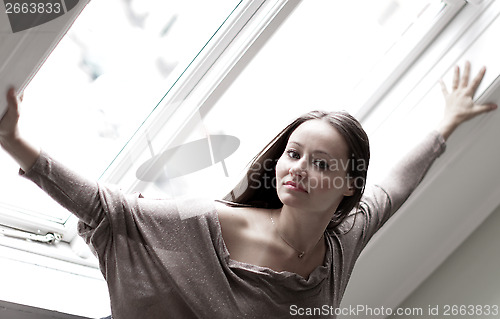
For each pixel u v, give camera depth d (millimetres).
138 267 1464
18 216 1913
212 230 1491
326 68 1968
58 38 1268
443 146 1819
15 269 1875
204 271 1465
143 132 1823
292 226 1496
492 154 1950
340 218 1591
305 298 1517
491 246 2008
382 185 1752
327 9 1872
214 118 1914
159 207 1500
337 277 1580
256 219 1539
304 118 1516
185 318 1488
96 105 1856
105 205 1433
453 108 1835
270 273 1476
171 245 1471
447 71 1895
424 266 2102
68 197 1396
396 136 1902
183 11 1785
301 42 1905
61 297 1875
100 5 1728
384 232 1950
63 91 1816
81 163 1916
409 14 1911
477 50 1863
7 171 1884
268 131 1980
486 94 1833
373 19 1915
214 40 1781
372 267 2027
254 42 1798
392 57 1926
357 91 1960
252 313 1470
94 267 2020
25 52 1239
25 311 1800
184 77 1807
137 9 1763
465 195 1998
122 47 1804
